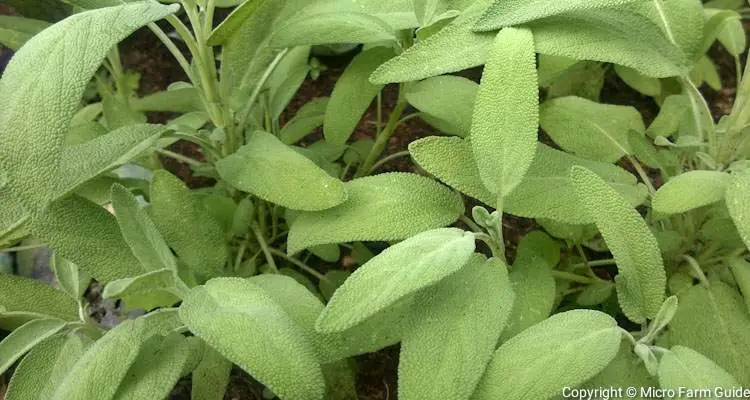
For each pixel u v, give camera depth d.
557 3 0.37
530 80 0.36
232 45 0.44
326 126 0.44
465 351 0.34
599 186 0.36
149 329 0.35
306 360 0.33
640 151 0.43
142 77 0.63
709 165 0.41
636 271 0.36
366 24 0.42
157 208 0.39
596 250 0.49
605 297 0.44
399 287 0.33
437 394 0.33
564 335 0.34
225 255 0.40
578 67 0.55
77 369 0.34
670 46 0.39
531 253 0.40
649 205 0.43
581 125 0.46
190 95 0.48
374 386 0.45
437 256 0.34
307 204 0.38
